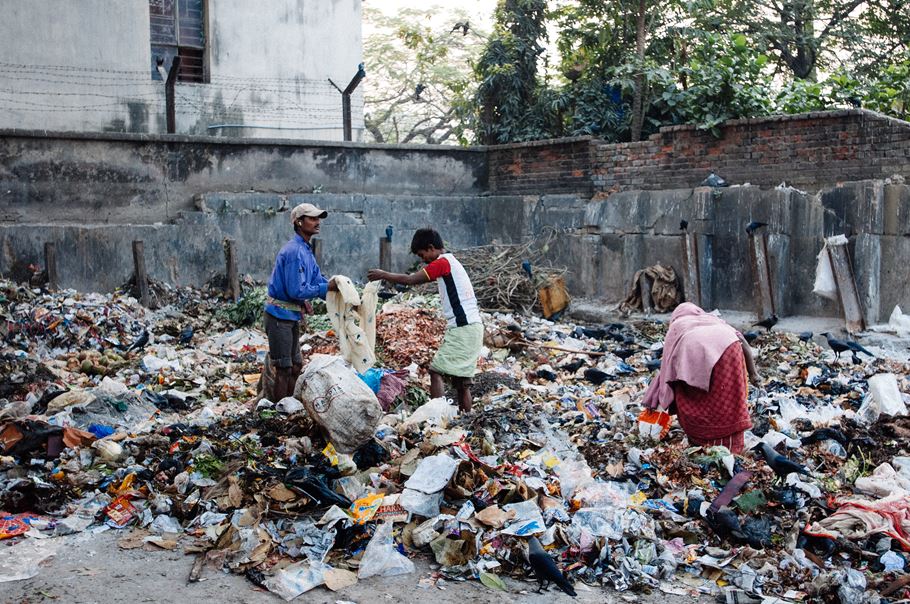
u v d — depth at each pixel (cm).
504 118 1558
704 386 574
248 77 1551
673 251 1170
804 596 439
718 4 1647
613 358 925
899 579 439
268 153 1308
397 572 464
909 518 500
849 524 494
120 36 1439
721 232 1127
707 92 1185
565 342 1003
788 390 795
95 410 676
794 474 554
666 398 612
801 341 966
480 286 1233
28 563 461
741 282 1114
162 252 1215
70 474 564
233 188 1288
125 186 1216
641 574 462
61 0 1391
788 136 1111
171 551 485
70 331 977
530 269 1235
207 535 495
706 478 561
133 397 720
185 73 1527
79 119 1422
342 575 454
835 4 1852
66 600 425
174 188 1251
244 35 1542
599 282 1266
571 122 1504
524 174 1414
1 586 437
